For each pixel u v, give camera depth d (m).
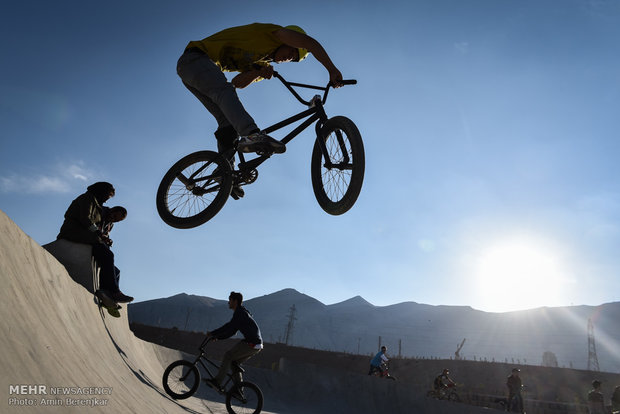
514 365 23.28
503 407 16.64
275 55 3.61
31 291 2.48
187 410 5.70
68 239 4.94
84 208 4.94
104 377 3.07
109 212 5.45
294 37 3.37
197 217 3.90
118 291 5.05
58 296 3.15
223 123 3.64
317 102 3.56
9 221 2.50
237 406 7.47
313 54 3.40
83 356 2.91
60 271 3.47
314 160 3.88
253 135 3.20
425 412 12.92
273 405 11.34
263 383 12.55
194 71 3.39
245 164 3.57
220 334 6.53
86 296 4.27
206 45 3.45
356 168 3.38
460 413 12.77
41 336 2.20
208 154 3.97
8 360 1.70
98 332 4.23
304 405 12.29
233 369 6.57
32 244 2.87
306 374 13.29
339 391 13.09
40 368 1.93
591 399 11.80
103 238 5.15
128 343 6.29
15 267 2.37
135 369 5.66
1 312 1.90
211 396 8.98
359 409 12.78
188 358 9.81
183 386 7.67
